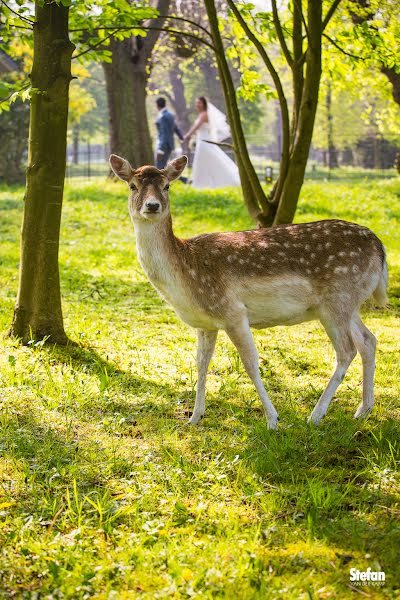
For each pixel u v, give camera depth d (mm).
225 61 9344
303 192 20141
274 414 5660
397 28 9531
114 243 14094
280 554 3949
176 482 4699
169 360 7289
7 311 8875
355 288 5941
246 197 9852
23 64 28578
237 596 3574
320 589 3633
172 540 4031
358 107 46844
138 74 21750
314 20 8539
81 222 16031
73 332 8016
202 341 5934
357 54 10461
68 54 7305
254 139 55094
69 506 4254
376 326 8781
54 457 4984
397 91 15961
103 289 10602
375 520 4301
